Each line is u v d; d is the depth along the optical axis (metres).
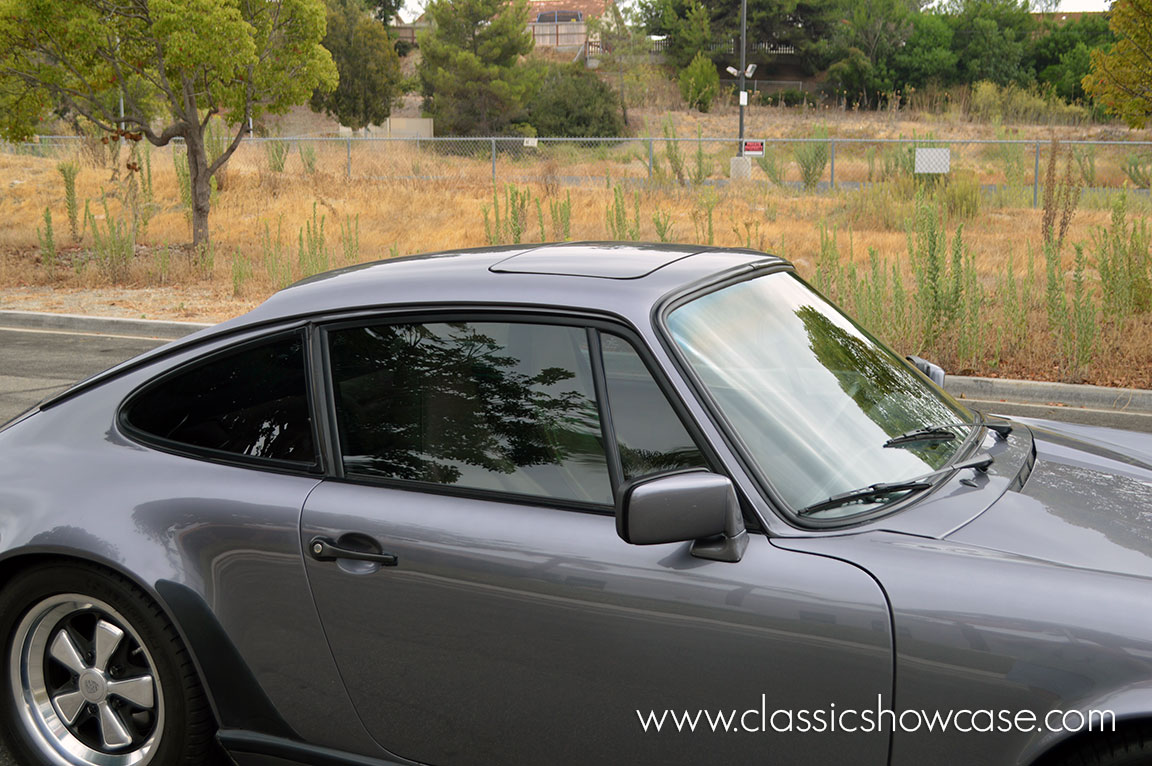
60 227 23.80
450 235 20.78
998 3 84.44
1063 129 52.53
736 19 87.19
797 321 3.08
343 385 2.94
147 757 3.10
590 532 2.57
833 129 56.66
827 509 2.51
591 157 35.53
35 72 18.45
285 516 2.87
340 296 3.01
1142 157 27.73
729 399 2.62
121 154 30.56
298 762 2.94
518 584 2.58
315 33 19.56
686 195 24.05
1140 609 2.15
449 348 2.84
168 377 3.20
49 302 15.50
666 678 2.45
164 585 2.93
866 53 85.25
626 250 3.22
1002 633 2.19
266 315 3.09
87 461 3.19
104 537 3.00
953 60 81.12
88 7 18.20
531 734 2.63
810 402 2.79
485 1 59.41
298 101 19.97
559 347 2.71
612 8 69.12
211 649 2.94
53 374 10.61
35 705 3.25
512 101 58.59
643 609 2.46
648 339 2.61
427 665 2.72
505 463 2.73
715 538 2.44
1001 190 23.36
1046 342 10.56
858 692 2.29
